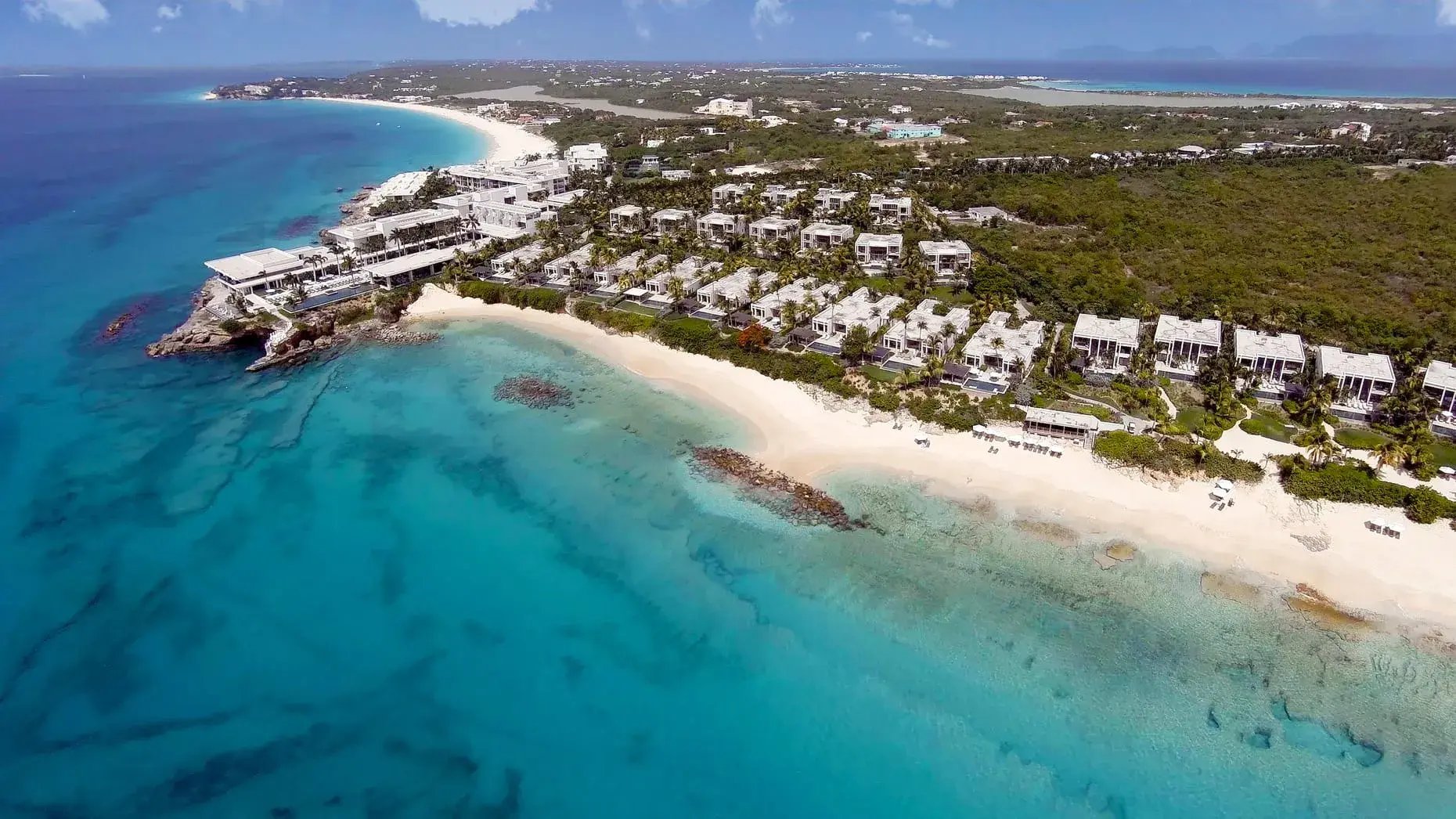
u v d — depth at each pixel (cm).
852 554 7156
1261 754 5272
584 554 7338
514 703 5866
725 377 10400
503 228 16950
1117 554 6956
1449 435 8225
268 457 8956
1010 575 6812
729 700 5828
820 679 5956
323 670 6169
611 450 8938
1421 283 11694
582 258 14300
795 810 5066
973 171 19112
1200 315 10894
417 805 5166
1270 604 6350
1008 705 5678
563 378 10769
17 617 6669
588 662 6191
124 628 6562
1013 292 12044
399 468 8719
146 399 10325
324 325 12319
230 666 6203
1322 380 8969
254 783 5303
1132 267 12900
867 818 4978
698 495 8088
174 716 5794
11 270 15188
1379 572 6562
